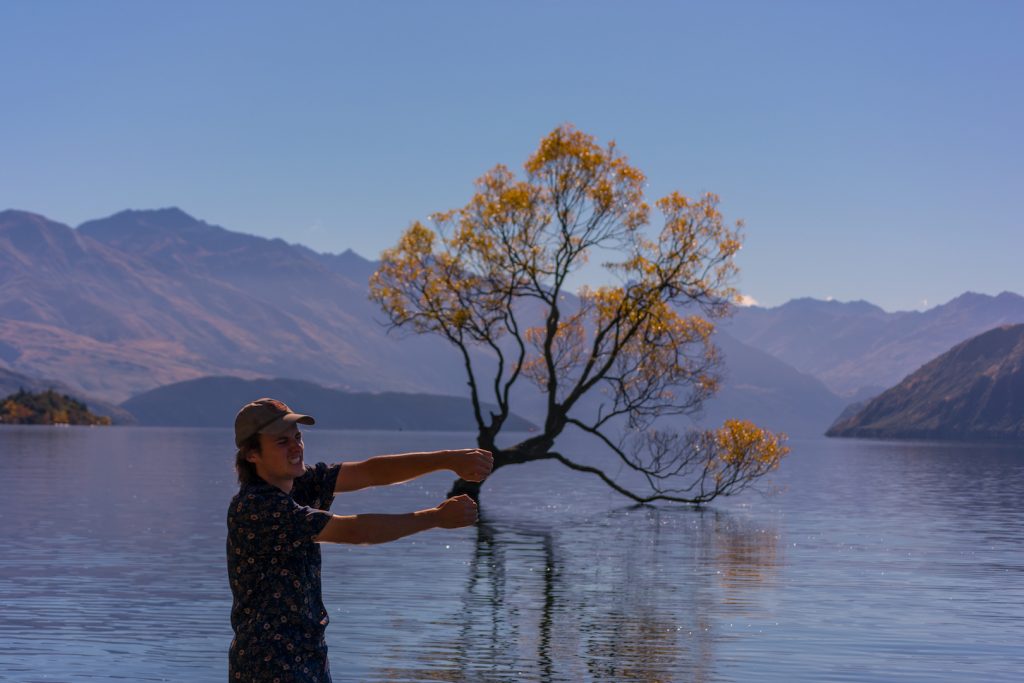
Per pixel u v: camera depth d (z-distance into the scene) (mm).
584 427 39938
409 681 12906
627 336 39125
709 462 41438
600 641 15547
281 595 5348
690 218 39062
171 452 105062
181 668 13297
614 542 29734
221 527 31188
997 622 17484
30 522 31938
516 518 38094
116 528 30531
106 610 17219
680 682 13109
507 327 39531
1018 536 33094
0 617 16562
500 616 17500
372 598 19188
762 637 15984
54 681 12570
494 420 39094
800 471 92312
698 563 25094
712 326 39906
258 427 5430
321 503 5730
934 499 53125
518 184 39250
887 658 14625
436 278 39594
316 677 5387
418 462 5684
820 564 25266
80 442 132625
